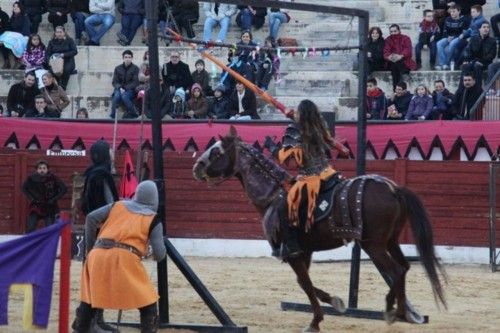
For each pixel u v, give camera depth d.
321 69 48.28
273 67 43.38
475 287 30.30
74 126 40.94
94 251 18.84
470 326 23.17
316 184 20.67
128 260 18.72
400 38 46.38
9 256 16.92
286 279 31.48
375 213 20.25
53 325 22.41
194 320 23.64
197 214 39.28
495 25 46.78
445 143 39.28
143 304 18.64
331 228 20.58
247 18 48.91
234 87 43.03
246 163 21.64
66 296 17.16
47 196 38.38
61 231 17.12
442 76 46.28
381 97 42.94
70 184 39.38
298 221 20.75
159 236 19.17
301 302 26.33
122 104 45.25
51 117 44.03
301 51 24.50
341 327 22.77
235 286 29.69
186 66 44.22
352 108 46.12
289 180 21.30
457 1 47.91
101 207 20.17
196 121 40.50
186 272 22.02
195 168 21.86
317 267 35.47
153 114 22.00
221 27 48.47
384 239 20.41
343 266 35.91
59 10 50.00
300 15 50.81
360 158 24.64
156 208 19.45
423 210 20.48
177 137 40.28
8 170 39.47
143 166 37.66
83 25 50.22
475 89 42.09
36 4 49.53
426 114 42.19
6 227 39.50
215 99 43.12
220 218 39.19
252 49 23.92
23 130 40.94
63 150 39.88
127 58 45.00
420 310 25.62
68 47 47.62
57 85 45.06
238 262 36.94
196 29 50.84
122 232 18.84
